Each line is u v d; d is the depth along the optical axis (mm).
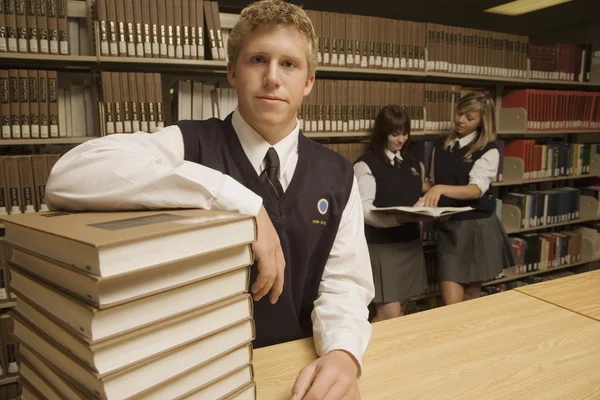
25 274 451
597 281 1154
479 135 2570
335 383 567
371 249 2314
